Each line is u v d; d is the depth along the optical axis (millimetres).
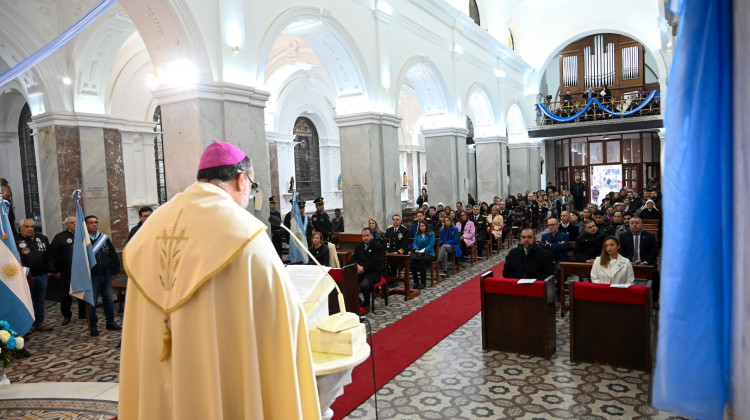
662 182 1517
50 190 9891
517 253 6484
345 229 11578
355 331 2615
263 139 8031
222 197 1785
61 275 7402
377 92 11234
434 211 12406
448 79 14570
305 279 2869
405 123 25797
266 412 1739
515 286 5469
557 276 7445
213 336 1632
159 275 1730
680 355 1482
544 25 22812
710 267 1444
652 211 10688
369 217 11180
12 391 4953
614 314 5047
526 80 22828
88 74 10016
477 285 9094
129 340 1837
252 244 1712
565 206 19406
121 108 12508
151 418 1707
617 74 24547
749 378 1360
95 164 10234
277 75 17219
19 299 5418
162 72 7223
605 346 5098
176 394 1636
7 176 14734
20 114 14688
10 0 8555
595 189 25047
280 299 1757
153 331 1729
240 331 1667
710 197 1449
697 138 1444
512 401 4348
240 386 1681
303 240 9039
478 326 6656
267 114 17844
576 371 4980
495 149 19078
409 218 15062
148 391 1727
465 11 15961
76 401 4711
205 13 7090
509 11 19562
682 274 1473
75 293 6645
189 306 1654
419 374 5055
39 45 9047
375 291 8266
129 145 12867
